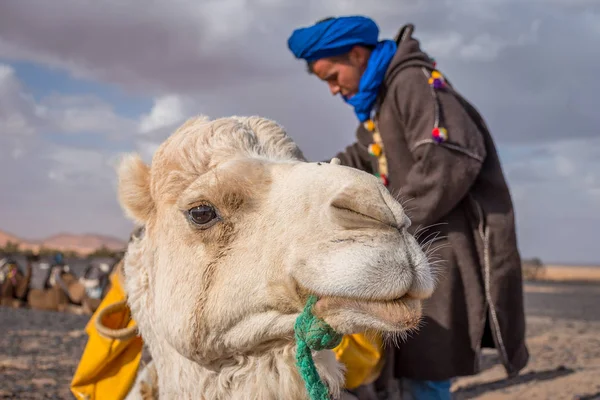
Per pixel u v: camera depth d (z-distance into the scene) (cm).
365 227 246
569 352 997
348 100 507
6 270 2083
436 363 431
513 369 441
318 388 265
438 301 435
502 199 448
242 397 295
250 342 284
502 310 437
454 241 440
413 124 438
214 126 321
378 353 388
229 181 287
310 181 271
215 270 288
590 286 4519
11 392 696
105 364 379
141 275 342
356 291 240
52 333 1272
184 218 300
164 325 308
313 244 253
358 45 483
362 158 496
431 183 421
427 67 451
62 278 1942
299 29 499
